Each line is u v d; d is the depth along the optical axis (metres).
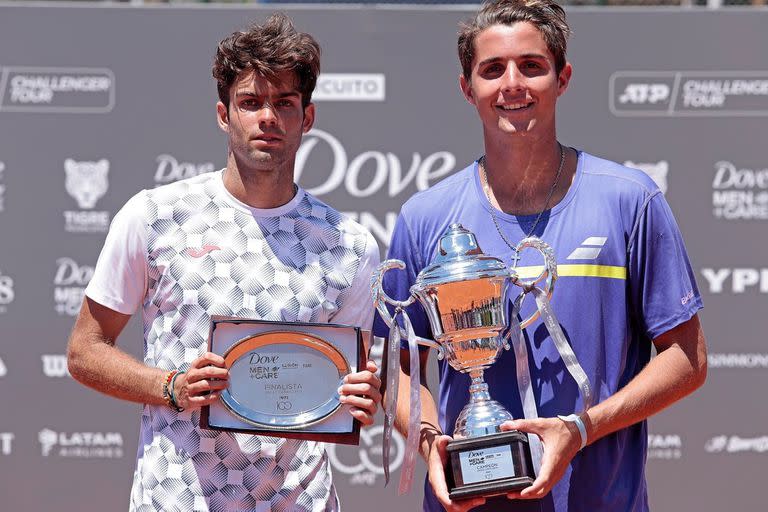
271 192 4.80
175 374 4.53
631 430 4.54
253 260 4.77
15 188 8.91
